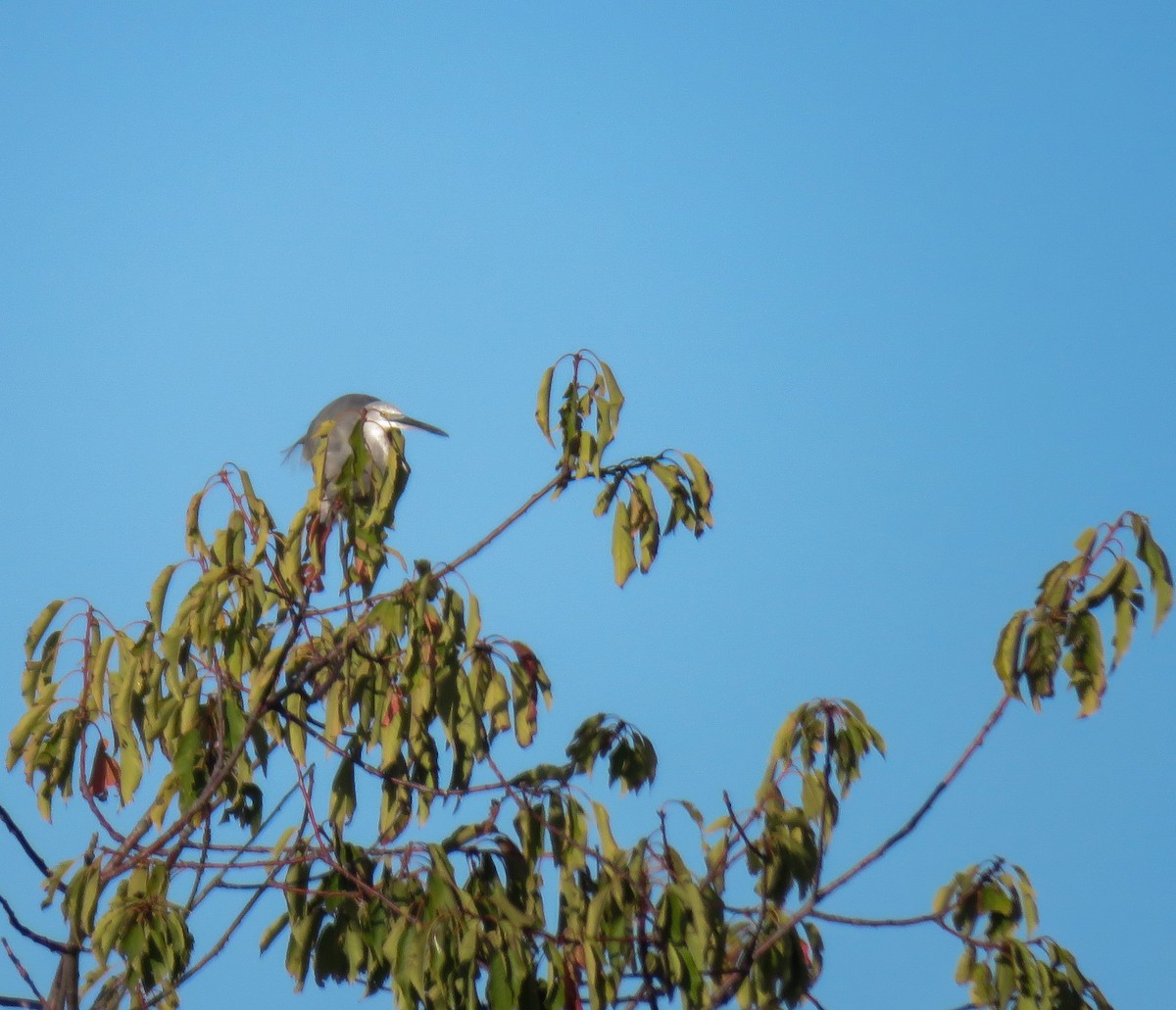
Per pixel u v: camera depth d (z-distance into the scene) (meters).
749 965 9.88
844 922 10.13
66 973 10.36
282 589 10.36
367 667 10.61
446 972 9.29
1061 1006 10.17
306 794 10.40
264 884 10.09
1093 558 10.05
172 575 10.49
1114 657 9.88
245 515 10.45
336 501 10.71
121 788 10.30
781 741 10.37
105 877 10.14
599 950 9.48
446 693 10.58
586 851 10.12
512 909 9.66
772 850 10.12
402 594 10.33
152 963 9.53
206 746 10.63
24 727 10.47
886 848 10.05
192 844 10.14
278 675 10.41
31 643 10.70
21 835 10.35
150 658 10.56
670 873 10.01
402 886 9.95
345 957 10.06
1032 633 9.97
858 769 10.33
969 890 10.39
